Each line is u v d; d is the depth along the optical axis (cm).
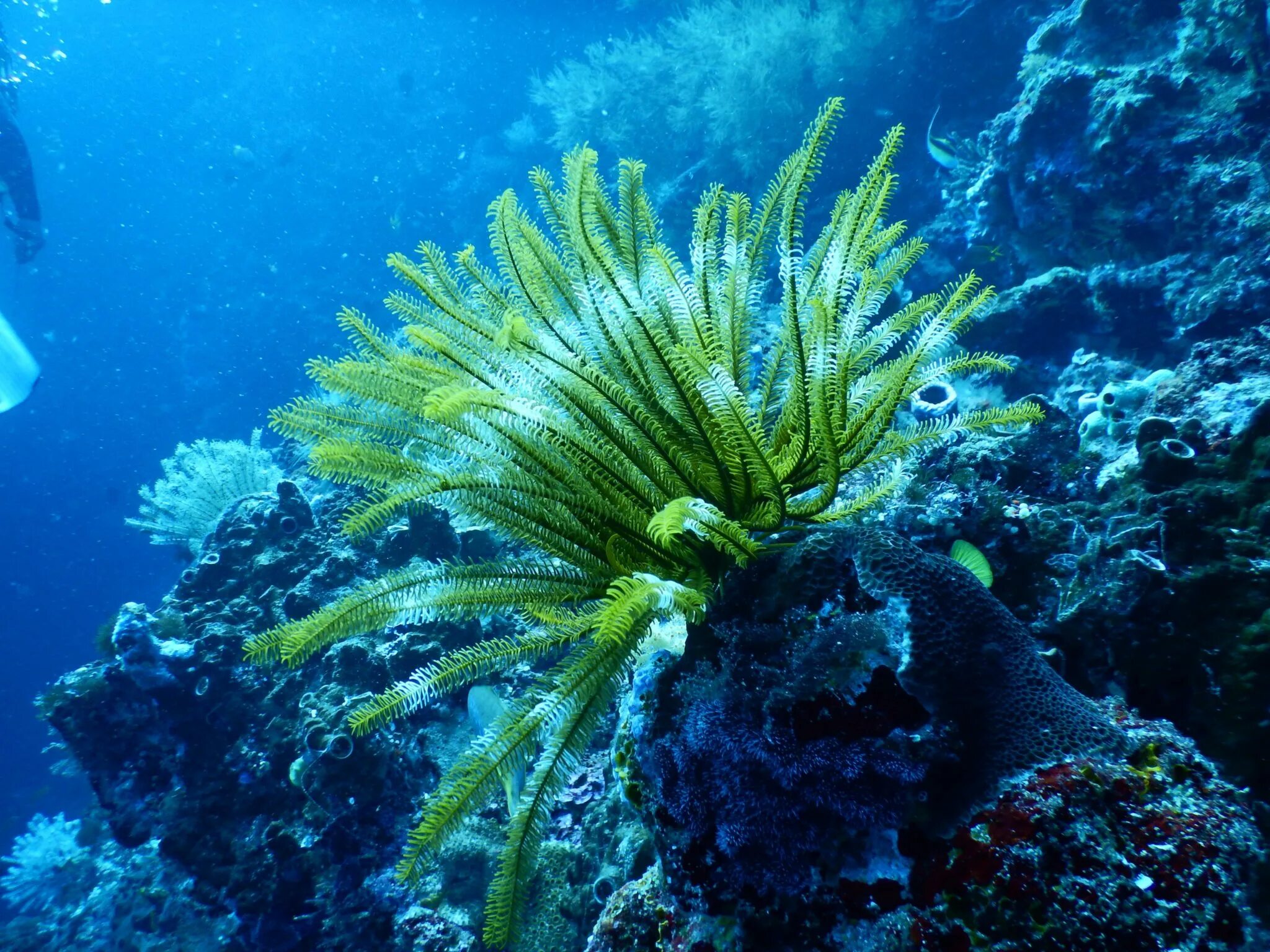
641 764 231
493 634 629
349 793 485
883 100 1421
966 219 1118
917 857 188
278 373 3472
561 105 1953
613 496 236
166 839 570
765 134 1500
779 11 1508
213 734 602
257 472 1160
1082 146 852
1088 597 298
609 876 400
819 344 212
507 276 262
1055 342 812
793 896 199
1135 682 283
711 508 199
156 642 609
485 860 484
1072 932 164
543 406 225
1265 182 699
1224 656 267
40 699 665
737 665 222
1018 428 452
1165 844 169
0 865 2238
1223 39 746
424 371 246
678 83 1722
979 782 191
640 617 224
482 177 3053
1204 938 159
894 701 199
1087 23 909
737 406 214
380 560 684
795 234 248
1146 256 812
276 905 502
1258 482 307
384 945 465
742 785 207
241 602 677
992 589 334
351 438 247
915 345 238
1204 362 476
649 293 258
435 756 548
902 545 224
